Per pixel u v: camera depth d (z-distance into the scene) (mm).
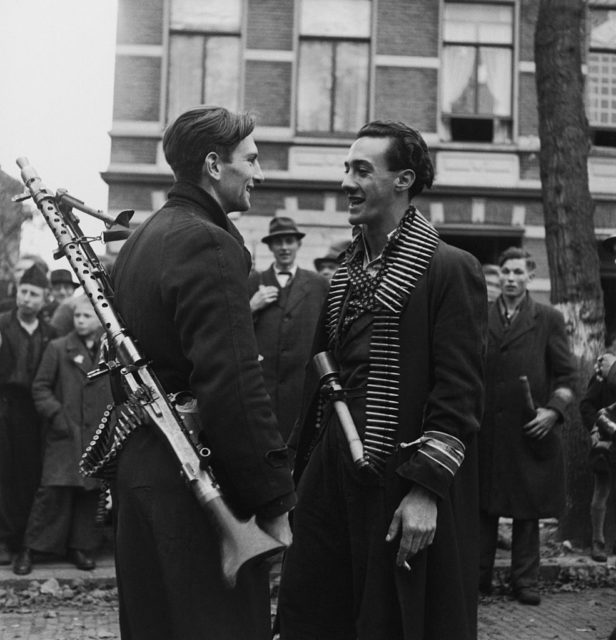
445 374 2955
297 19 14742
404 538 2891
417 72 14852
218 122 2793
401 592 2924
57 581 6035
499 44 14969
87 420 6301
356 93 14836
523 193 14773
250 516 2572
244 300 2602
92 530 6285
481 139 14961
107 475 2787
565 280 7871
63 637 5008
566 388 6043
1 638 4973
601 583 6430
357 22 14852
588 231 7918
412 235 3107
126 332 2686
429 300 3033
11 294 8992
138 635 2652
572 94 7977
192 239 2611
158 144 14531
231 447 2504
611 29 15023
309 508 3225
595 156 14953
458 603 2963
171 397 2625
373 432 3014
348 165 3184
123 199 14523
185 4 14656
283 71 14703
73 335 6457
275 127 14664
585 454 7332
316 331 3330
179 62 14648
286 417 6473
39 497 6211
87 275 2789
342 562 3191
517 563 5922
